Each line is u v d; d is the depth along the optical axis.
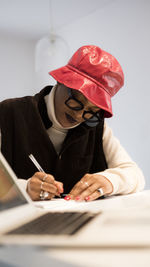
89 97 0.87
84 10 3.61
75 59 0.95
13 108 1.09
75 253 0.29
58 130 1.11
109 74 0.90
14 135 1.07
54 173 1.10
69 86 0.88
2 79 4.39
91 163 1.21
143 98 2.96
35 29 4.21
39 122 1.07
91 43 3.66
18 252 0.31
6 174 0.54
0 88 4.38
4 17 3.77
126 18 3.17
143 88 2.96
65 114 1.01
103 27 3.47
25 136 1.06
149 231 0.37
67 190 1.14
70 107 0.95
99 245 0.31
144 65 2.96
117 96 3.25
